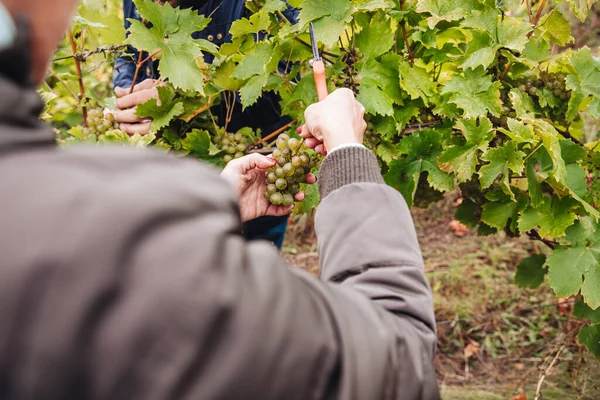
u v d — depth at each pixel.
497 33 1.57
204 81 1.72
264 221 2.15
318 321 0.56
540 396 2.32
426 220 4.09
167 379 0.45
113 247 0.45
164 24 1.64
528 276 2.05
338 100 1.05
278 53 1.58
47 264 0.44
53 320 0.44
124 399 0.45
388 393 0.62
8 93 0.48
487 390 2.61
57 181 0.47
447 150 1.54
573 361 2.53
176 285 0.46
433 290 3.31
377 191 0.84
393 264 0.77
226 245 0.50
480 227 2.04
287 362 0.51
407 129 1.69
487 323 3.07
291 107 1.72
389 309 0.73
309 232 4.12
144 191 0.48
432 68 1.79
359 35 1.58
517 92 1.65
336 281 0.79
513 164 1.48
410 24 1.65
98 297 0.44
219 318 0.47
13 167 0.47
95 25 1.76
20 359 0.44
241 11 1.92
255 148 1.81
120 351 0.45
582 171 1.61
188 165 0.55
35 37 0.53
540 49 1.78
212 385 0.47
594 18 3.79
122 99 1.82
